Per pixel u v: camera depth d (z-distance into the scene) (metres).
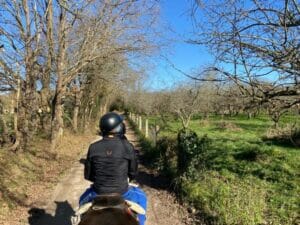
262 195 10.65
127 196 5.94
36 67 17.42
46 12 16.89
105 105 58.75
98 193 5.87
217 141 23.59
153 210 10.92
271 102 6.97
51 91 23.89
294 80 6.57
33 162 16.28
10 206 10.30
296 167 15.27
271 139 23.80
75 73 19.98
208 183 11.91
